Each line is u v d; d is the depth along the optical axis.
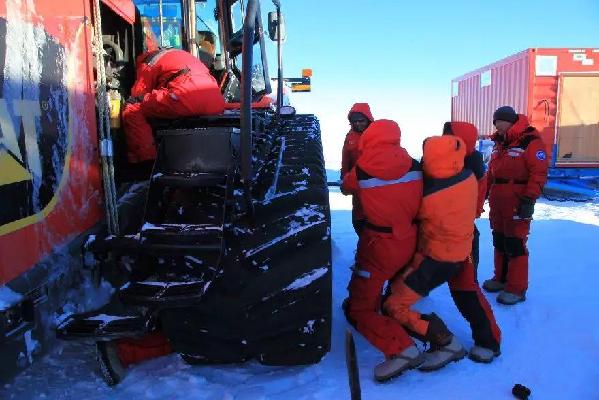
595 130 10.09
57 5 2.05
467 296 2.92
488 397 2.51
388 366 2.62
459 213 2.68
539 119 10.14
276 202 2.49
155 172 2.47
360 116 4.39
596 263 4.74
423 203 2.72
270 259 2.27
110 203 2.35
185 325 2.28
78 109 2.21
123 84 3.21
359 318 2.81
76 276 2.14
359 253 2.88
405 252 2.76
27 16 1.85
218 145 2.47
